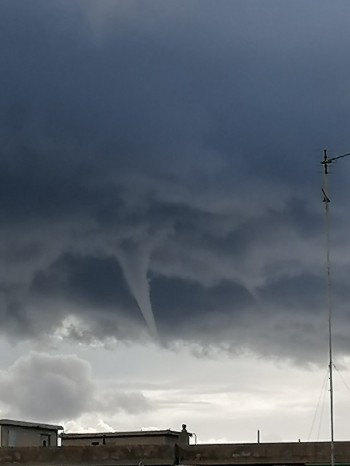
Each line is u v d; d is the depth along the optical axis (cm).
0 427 6406
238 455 4962
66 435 6525
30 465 5100
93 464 5088
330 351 4506
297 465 4872
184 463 4997
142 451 5066
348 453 4838
